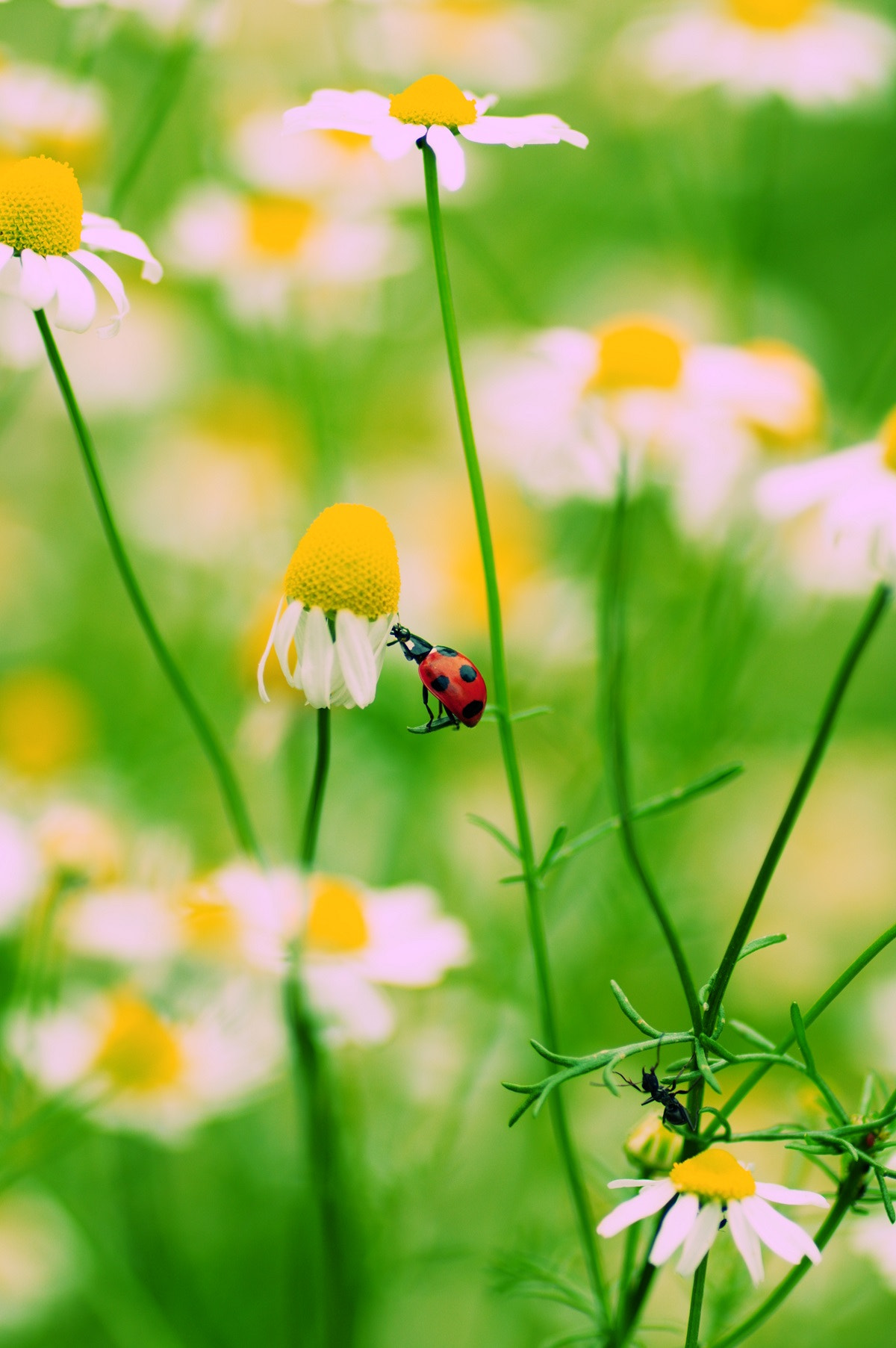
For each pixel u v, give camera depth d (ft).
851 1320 1.45
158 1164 1.50
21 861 1.44
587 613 1.74
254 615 1.57
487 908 1.55
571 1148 1.30
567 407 1.54
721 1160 1.23
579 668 1.76
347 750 1.60
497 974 1.52
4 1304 1.47
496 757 1.75
